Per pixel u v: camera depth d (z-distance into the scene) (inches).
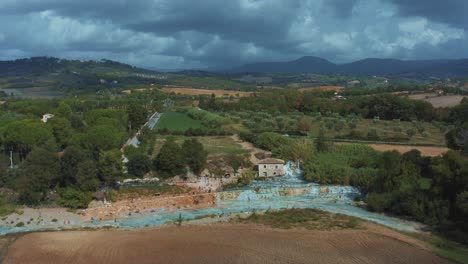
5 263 2780.5
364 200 4239.7
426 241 3201.3
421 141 6924.2
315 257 2883.9
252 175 5231.3
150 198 4379.9
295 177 5344.5
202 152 5221.5
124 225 3663.9
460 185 3617.1
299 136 7352.4
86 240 3213.6
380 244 3127.5
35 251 2982.3
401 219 3791.8
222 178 5118.1
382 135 7485.2
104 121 6727.4
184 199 4347.9
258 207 4232.3
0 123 6658.5
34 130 5457.7
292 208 4136.3
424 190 4013.3
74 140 5447.8
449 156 3794.3
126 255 2920.8
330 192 4749.0
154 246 3093.0
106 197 4259.4
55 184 4360.2
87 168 4279.0
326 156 5506.9
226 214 3959.2
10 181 4503.0
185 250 3009.4
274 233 3383.4
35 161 4252.0
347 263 2785.4
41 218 3779.5
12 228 3550.7
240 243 3149.6
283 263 2780.5
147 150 5890.8
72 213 3932.1
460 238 3245.6
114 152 4660.4
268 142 6269.7
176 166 4995.1
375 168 4960.6
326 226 3553.2
